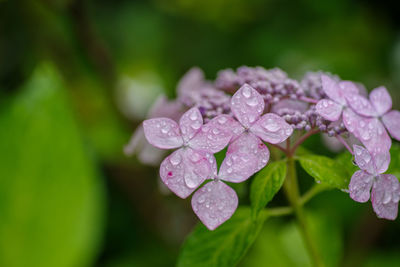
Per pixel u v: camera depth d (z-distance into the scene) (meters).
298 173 0.47
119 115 0.53
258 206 0.30
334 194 0.49
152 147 0.38
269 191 0.30
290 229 0.45
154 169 0.51
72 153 0.40
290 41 0.64
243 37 0.66
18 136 0.39
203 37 0.66
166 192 0.38
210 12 0.67
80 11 0.46
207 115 0.32
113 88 0.52
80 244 0.39
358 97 0.32
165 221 0.50
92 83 0.56
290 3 0.67
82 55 0.56
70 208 0.40
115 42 0.65
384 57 0.65
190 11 0.69
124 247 0.49
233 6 0.66
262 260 0.44
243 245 0.34
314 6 0.66
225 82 0.35
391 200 0.30
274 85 0.33
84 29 0.48
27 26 0.54
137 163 0.50
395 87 0.60
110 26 0.66
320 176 0.31
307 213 0.41
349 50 0.65
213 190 0.30
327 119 0.30
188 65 0.64
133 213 0.50
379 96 0.32
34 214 0.39
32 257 0.39
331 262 0.40
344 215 0.49
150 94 0.60
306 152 0.36
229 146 0.30
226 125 0.30
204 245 0.34
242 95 0.30
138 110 0.59
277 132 0.30
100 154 0.50
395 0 0.67
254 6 0.67
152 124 0.30
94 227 0.40
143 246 0.48
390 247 0.48
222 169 0.30
